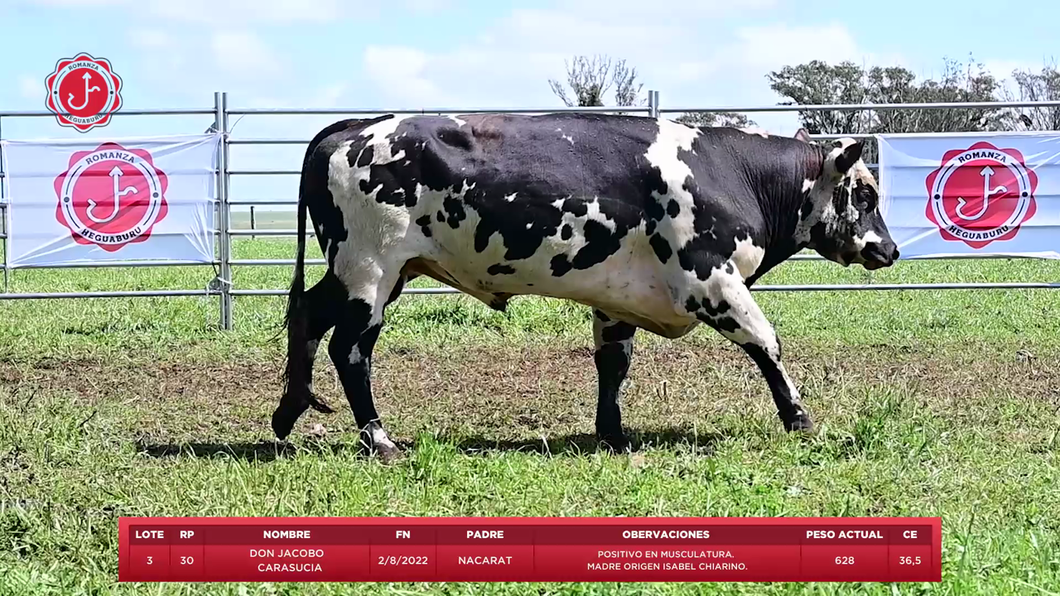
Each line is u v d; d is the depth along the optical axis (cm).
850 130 2455
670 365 920
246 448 668
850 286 1062
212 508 525
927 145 1063
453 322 1081
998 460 629
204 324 1077
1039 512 532
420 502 538
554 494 548
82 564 471
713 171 664
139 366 912
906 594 420
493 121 643
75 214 1056
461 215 630
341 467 594
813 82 4359
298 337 652
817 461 624
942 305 1226
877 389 792
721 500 536
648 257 663
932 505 542
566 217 637
